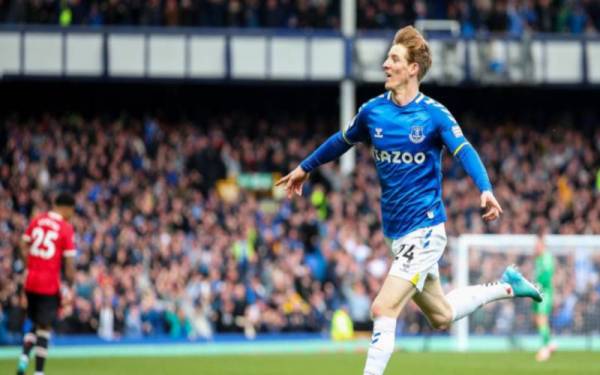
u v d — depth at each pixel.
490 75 46.91
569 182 46.91
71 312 34.88
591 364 26.39
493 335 36.28
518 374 23.34
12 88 48.62
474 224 42.28
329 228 40.12
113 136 44.53
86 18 46.25
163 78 46.16
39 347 19.66
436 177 12.10
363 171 44.38
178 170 44.16
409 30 12.05
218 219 40.84
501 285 13.18
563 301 35.25
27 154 42.06
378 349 11.69
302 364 26.23
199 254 37.41
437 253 12.05
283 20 47.72
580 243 34.03
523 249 34.81
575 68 47.88
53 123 43.94
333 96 51.41
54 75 45.25
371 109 12.21
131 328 35.47
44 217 19.97
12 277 34.41
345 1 46.72
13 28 44.84
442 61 46.50
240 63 46.59
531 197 45.47
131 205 40.44
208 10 47.09
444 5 50.31
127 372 23.89
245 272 37.69
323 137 49.44
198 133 46.16
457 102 51.91
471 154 11.70
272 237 39.09
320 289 38.28
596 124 52.28
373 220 41.47
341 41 46.75
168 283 36.31
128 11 46.53
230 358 28.53
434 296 12.47
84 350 32.38
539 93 52.16
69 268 19.94
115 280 35.88
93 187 40.94
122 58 45.78
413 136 11.91
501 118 52.16
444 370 24.28
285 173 45.69
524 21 49.62
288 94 51.03
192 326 36.12
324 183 44.78
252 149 45.81
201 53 46.34
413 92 12.03
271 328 37.06
